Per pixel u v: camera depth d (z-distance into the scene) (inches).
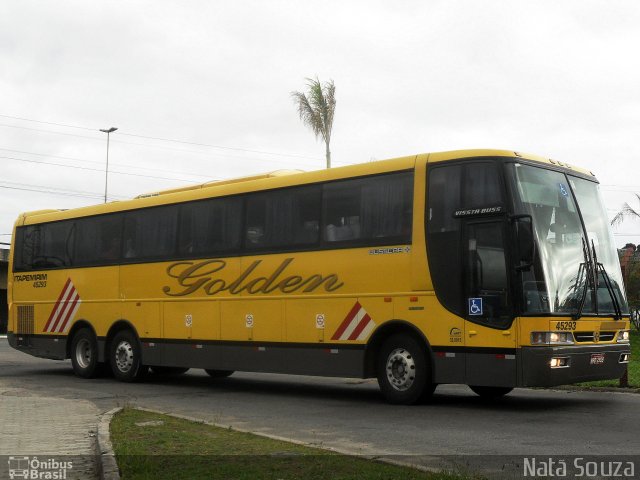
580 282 502.6
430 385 525.0
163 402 569.6
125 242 737.6
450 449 365.1
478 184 499.2
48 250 817.5
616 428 423.5
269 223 613.9
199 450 343.6
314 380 755.4
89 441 384.5
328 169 581.0
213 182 680.4
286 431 424.8
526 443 378.6
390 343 533.3
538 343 469.1
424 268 514.0
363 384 713.0
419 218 520.7
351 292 552.1
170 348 684.7
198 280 664.4
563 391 623.8
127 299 727.7
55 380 752.3
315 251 578.6
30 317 827.4
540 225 491.8
